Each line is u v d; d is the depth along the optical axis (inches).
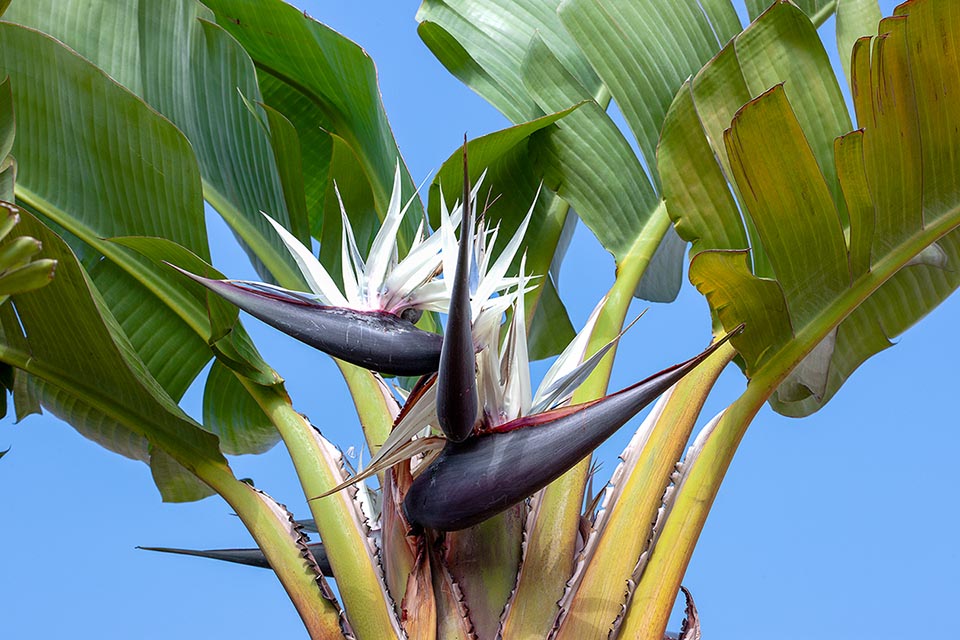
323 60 124.8
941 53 108.0
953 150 108.9
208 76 122.3
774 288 108.2
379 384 115.8
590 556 107.7
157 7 119.4
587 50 121.0
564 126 121.0
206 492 125.0
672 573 107.3
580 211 119.5
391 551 106.8
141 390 111.0
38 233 105.2
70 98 113.2
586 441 98.7
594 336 115.4
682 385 112.1
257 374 113.5
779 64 113.8
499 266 101.7
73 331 109.5
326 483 110.5
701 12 122.7
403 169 123.0
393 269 101.7
